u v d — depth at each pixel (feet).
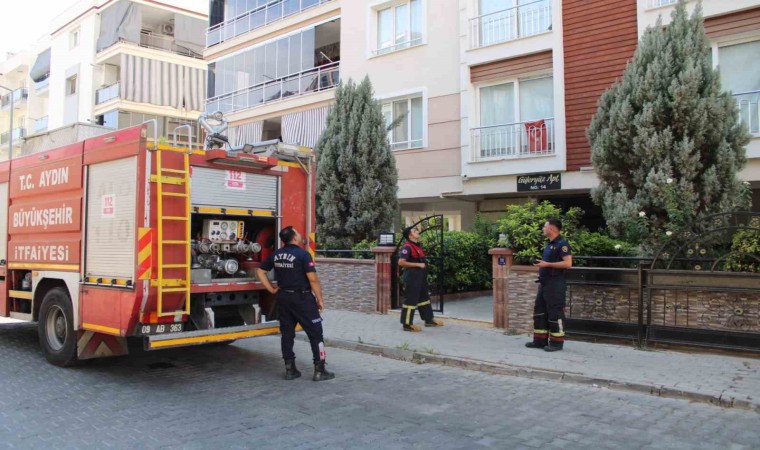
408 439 16.03
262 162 24.25
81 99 109.81
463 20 51.65
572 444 15.62
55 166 24.89
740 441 15.92
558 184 45.93
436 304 38.91
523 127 48.65
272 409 18.97
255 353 28.50
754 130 38.88
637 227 29.53
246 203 24.18
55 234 24.68
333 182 44.98
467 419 17.93
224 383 22.54
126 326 20.51
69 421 17.62
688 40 30.30
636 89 30.83
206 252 22.75
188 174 21.53
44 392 20.95
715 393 19.74
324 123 63.93
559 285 26.63
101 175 22.43
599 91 44.29
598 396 20.65
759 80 39.14
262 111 70.54
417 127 55.93
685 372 22.56
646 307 26.96
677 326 26.12
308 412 18.63
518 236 32.14
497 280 32.40
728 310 25.05
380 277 38.52
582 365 23.91
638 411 18.79
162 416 18.15
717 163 29.40
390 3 58.23
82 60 110.32
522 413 18.58
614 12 43.75
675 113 29.48
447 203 58.23
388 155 45.24
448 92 53.11
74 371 24.27
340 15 62.44
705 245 27.99
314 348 22.90
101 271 22.00
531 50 47.55
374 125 45.09
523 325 31.22
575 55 45.47
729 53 40.19
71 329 23.79
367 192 43.93
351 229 44.37
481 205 55.01
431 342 29.04
